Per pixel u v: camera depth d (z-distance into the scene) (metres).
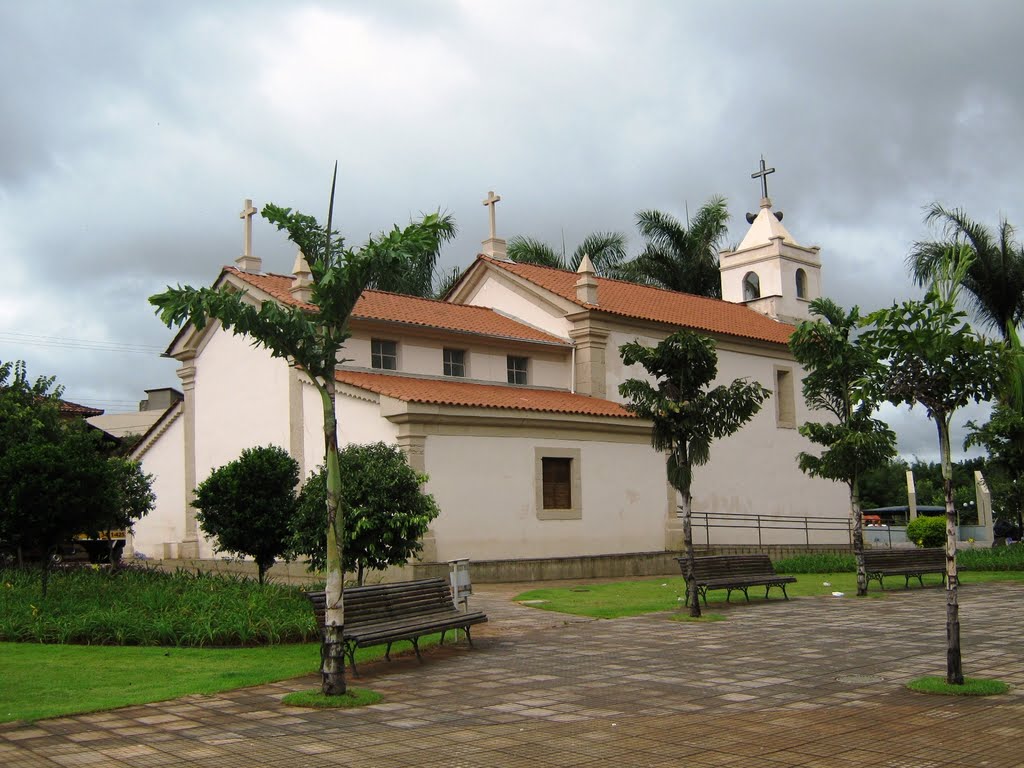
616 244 43.00
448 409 22.44
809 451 34.81
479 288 31.89
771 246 38.09
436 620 12.56
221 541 18.44
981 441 26.86
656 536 27.08
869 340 10.59
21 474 15.67
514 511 23.72
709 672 10.93
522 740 7.83
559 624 15.16
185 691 9.85
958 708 8.91
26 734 8.09
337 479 10.06
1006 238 33.72
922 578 23.20
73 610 14.52
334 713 8.92
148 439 30.06
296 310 10.11
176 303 9.77
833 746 7.56
